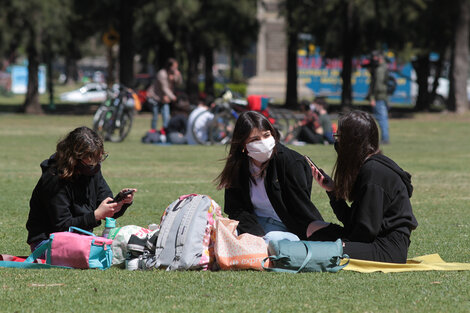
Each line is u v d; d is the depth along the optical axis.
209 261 13.34
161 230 13.45
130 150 41.44
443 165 35.38
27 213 20.78
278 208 14.28
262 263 13.09
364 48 86.06
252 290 11.77
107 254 13.50
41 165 14.09
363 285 12.16
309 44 95.19
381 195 13.22
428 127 67.62
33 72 82.81
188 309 10.65
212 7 87.69
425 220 20.03
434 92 120.88
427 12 87.38
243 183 14.48
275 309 10.66
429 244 16.64
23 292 11.62
